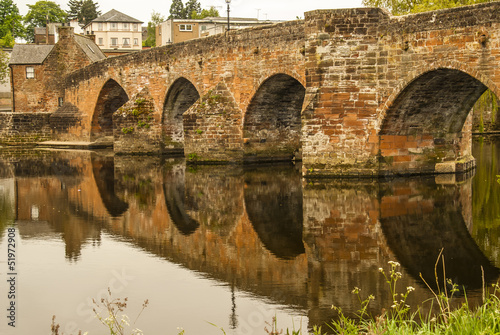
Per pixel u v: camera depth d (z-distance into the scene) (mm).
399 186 24438
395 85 25062
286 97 34344
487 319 8359
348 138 26359
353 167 26469
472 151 39406
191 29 92312
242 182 27297
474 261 14352
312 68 26438
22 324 11164
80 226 19125
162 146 43312
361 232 17312
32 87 66188
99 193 25531
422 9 36438
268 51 31844
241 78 34094
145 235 17688
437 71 23625
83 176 31406
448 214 19359
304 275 13586
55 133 58562
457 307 11156
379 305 11539
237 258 15062
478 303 11461
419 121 26750
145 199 23750
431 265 14125
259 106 34188
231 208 21250
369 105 25969
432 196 22281
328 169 26750
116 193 25406
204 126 35531
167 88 41656
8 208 22312
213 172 31484
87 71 53250
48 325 11133
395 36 24891
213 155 35375
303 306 11656
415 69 24250
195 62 37969
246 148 34594
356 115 26156
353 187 24438
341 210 20203
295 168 32531
